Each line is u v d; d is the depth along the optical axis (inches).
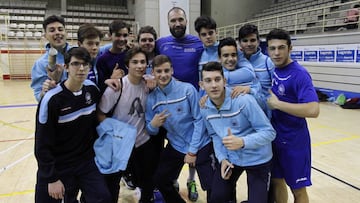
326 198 108.3
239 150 81.0
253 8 618.2
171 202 96.6
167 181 95.0
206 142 91.7
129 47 105.8
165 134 101.9
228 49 89.5
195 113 91.0
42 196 76.2
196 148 89.4
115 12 640.4
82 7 627.8
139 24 569.0
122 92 89.2
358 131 194.2
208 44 101.4
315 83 325.4
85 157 81.9
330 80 304.8
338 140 175.8
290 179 83.0
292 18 476.7
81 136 79.5
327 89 309.9
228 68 91.5
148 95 93.9
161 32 536.4
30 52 512.1
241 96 79.0
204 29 99.4
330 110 263.1
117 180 90.4
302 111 74.0
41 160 72.6
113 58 103.8
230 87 85.7
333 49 298.5
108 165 84.9
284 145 82.3
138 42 107.7
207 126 87.2
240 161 81.6
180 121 91.7
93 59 95.1
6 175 130.3
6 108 276.4
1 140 181.0
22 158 151.1
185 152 93.3
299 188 83.1
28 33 532.7
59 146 77.5
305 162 82.3
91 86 79.9
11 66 507.5
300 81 76.6
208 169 90.8
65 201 82.5
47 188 75.7
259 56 96.5
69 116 74.8
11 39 517.0
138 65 86.4
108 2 657.6
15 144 173.5
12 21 564.4
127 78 90.4
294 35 354.3
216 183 84.5
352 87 279.9
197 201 107.3
